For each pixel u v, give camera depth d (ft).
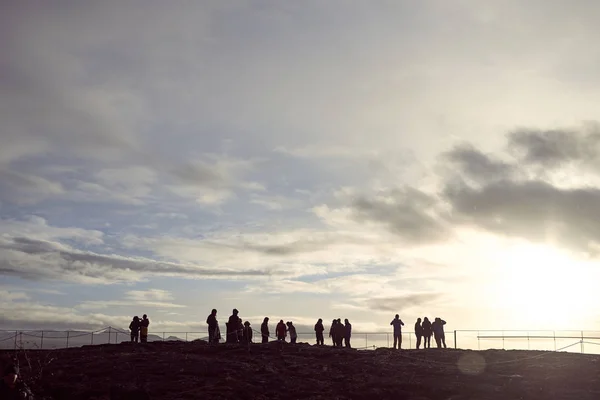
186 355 127.65
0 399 47.32
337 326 158.30
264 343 147.54
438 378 113.60
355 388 107.04
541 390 104.27
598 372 115.34
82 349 137.49
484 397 102.37
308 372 117.50
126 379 110.52
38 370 114.32
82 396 101.96
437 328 157.79
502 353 138.92
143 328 148.66
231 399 99.91
